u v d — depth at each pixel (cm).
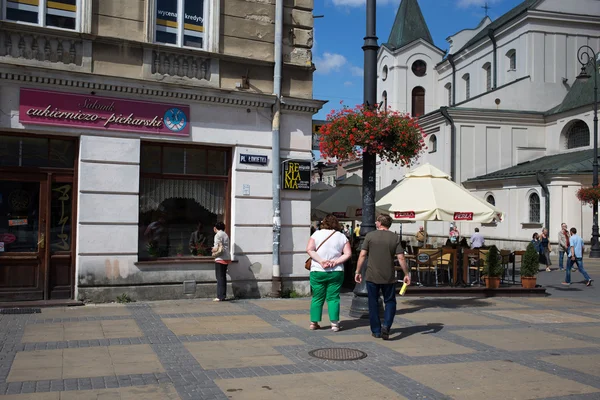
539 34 3731
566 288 1778
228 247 1250
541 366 754
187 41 1263
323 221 978
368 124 1053
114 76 1148
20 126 1088
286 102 1331
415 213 1429
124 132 1177
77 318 1003
